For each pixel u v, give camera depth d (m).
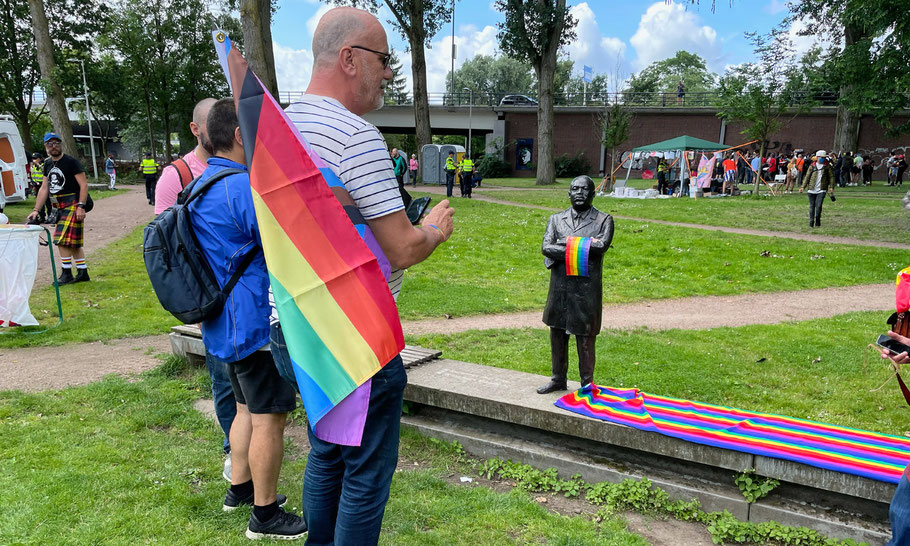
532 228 15.17
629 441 3.30
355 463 1.98
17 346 6.04
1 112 39.34
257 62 11.90
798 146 39.81
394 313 1.91
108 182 37.62
